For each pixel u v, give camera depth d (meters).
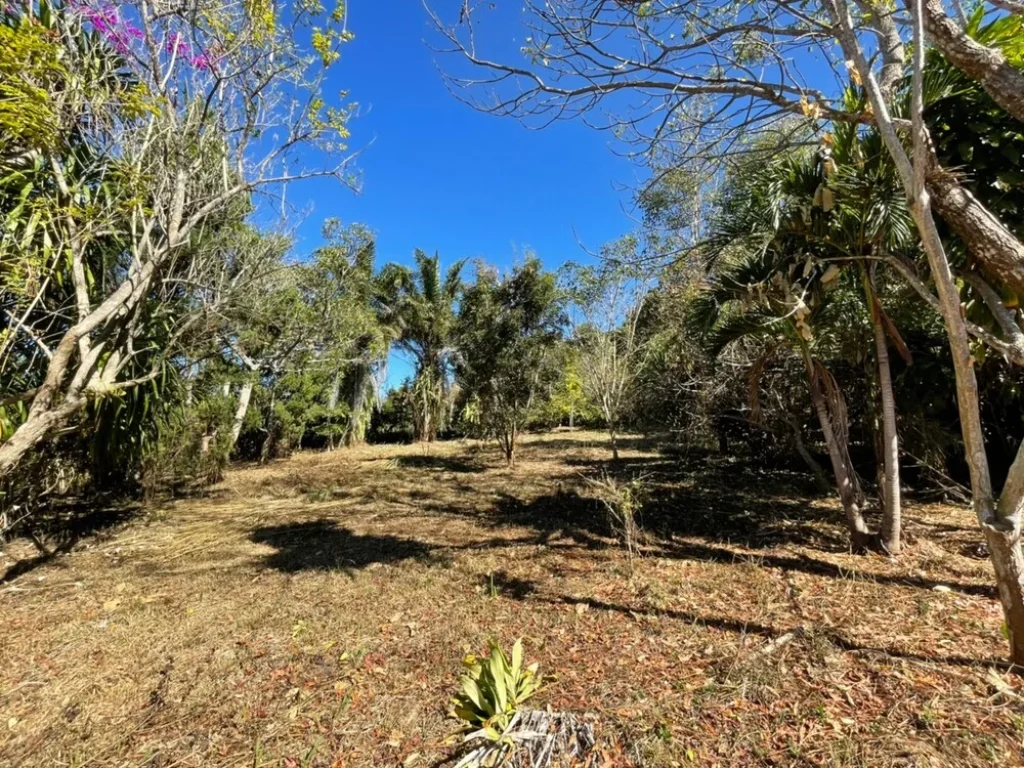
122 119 4.21
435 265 17.73
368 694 2.61
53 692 2.71
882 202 3.54
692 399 9.30
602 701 2.43
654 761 1.99
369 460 14.34
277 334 13.67
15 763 2.21
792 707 2.30
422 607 3.68
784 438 8.30
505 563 4.63
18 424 4.35
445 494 8.48
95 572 4.76
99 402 4.69
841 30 2.67
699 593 3.71
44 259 3.70
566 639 3.10
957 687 2.35
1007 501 2.36
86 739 2.34
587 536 5.44
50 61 3.47
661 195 6.11
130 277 4.17
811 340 4.24
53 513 6.26
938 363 5.76
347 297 15.88
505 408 12.48
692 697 2.42
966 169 3.45
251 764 2.14
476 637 3.18
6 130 3.55
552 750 1.92
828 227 4.11
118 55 4.16
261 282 7.32
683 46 3.60
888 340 5.39
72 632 3.43
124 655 3.09
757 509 6.32
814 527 5.32
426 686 2.67
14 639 3.34
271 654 3.06
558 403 19.30
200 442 9.50
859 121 3.14
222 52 4.40
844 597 3.47
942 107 3.48
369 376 19.45
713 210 7.18
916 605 3.27
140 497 8.25
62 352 3.76
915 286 2.71
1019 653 2.41
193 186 4.79
